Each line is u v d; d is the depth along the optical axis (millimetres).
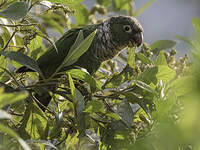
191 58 1990
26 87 4504
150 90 4141
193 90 1698
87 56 6461
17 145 3316
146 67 5047
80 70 4344
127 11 7652
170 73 4645
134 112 4645
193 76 1815
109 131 4266
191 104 1674
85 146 4398
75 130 4363
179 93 3994
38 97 5605
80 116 3955
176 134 1691
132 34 6750
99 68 6773
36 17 5836
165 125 1805
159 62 5266
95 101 3982
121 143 4137
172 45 6586
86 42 4301
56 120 4145
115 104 4816
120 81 4797
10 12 3852
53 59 6180
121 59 6324
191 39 1988
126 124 4070
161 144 1733
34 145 4387
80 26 6934
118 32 6738
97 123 4578
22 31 4777
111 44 6723
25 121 4469
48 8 5094
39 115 4500
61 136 4590
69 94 4789
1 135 3117
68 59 4414
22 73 5355
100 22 6926
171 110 3230
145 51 5461
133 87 4586
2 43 4945
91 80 4379
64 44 6266
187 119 1668
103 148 4238
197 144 1646
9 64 5418
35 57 5555
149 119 4016
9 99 2246
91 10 6957
